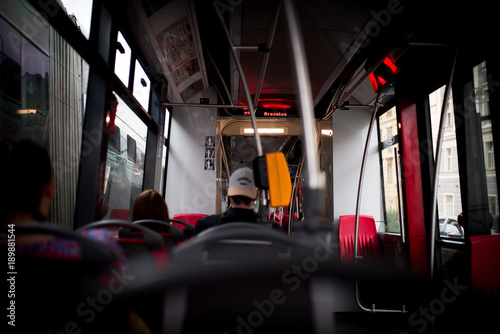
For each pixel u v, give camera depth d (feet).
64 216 8.61
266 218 5.98
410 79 13.46
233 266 2.05
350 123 18.81
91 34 8.99
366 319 11.35
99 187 8.74
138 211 7.59
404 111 13.65
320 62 15.57
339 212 18.16
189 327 2.03
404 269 13.34
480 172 9.89
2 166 3.37
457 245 11.25
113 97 9.43
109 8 9.14
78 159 8.75
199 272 2.03
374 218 18.06
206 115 18.76
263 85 18.37
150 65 14.15
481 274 7.55
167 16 11.36
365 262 15.70
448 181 11.85
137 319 3.16
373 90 16.39
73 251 2.75
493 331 7.21
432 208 7.95
